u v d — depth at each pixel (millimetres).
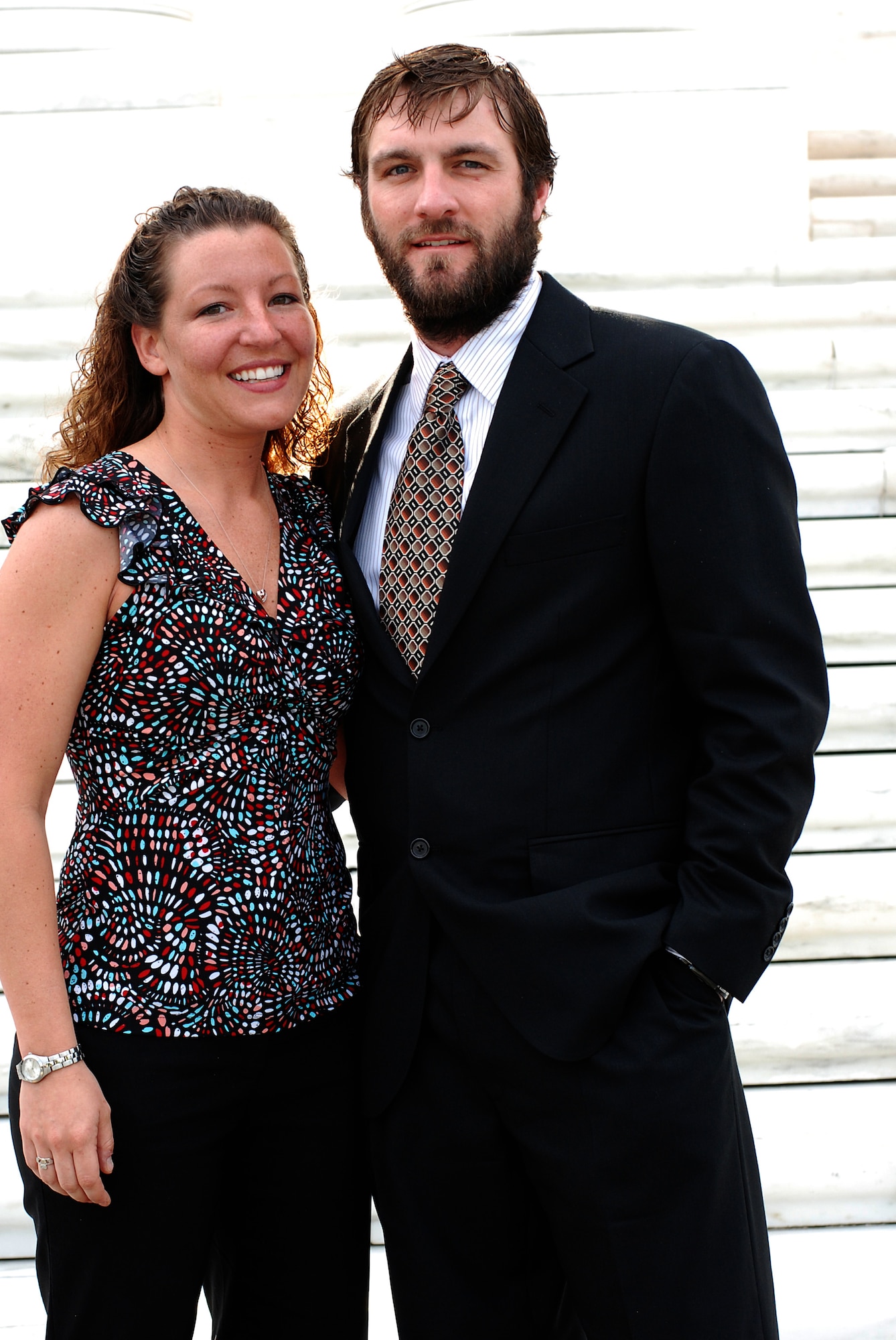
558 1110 1657
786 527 1674
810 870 2795
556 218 4133
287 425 2035
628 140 4102
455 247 1730
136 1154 1601
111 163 4109
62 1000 1583
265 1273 1836
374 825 1805
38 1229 1670
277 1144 1769
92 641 1604
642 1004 1650
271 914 1637
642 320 1775
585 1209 1653
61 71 4094
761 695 1642
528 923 1641
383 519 1832
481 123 1716
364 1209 1889
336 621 1761
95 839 1640
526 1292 1807
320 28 4453
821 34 4949
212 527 1715
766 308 3783
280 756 1674
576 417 1693
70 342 3709
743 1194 1706
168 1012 1594
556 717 1683
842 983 2678
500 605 1683
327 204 4164
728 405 1653
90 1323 1643
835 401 3623
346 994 1771
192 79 4129
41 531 1584
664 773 1741
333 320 3676
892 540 3320
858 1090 2559
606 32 4082
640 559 1686
